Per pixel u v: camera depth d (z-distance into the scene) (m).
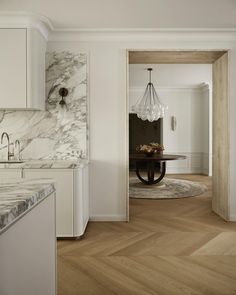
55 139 3.90
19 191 1.17
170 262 2.72
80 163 3.36
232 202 4.03
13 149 3.88
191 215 4.36
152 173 6.80
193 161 9.41
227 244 3.18
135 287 2.25
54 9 3.27
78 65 3.93
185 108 9.35
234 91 3.97
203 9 3.30
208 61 4.56
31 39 3.41
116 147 4.00
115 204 4.04
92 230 3.68
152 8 3.26
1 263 0.84
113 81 3.98
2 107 3.42
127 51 3.97
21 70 3.41
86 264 2.69
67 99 3.92
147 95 9.03
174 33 3.94
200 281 2.34
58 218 3.31
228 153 3.97
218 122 4.32
